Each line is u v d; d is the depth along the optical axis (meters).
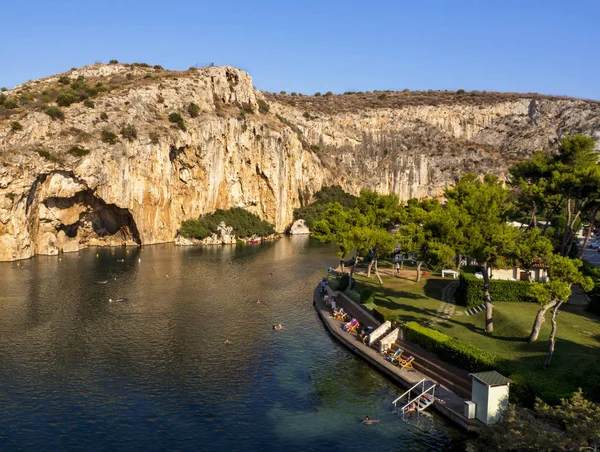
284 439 30.38
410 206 94.81
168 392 36.53
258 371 41.09
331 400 36.03
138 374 39.72
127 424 31.66
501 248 43.53
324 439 30.48
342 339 48.75
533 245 41.94
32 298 63.56
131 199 112.19
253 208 152.38
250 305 63.00
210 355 44.50
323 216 87.81
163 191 120.56
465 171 190.25
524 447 24.72
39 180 94.56
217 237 129.38
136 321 54.44
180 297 66.38
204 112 136.12
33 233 97.19
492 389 30.61
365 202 96.81
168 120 124.25
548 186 66.06
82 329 51.12
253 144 148.88
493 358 35.25
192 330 51.72
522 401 31.20
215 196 138.00
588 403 25.64
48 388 36.69
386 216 88.12
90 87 127.94
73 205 103.19
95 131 106.62
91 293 67.31
